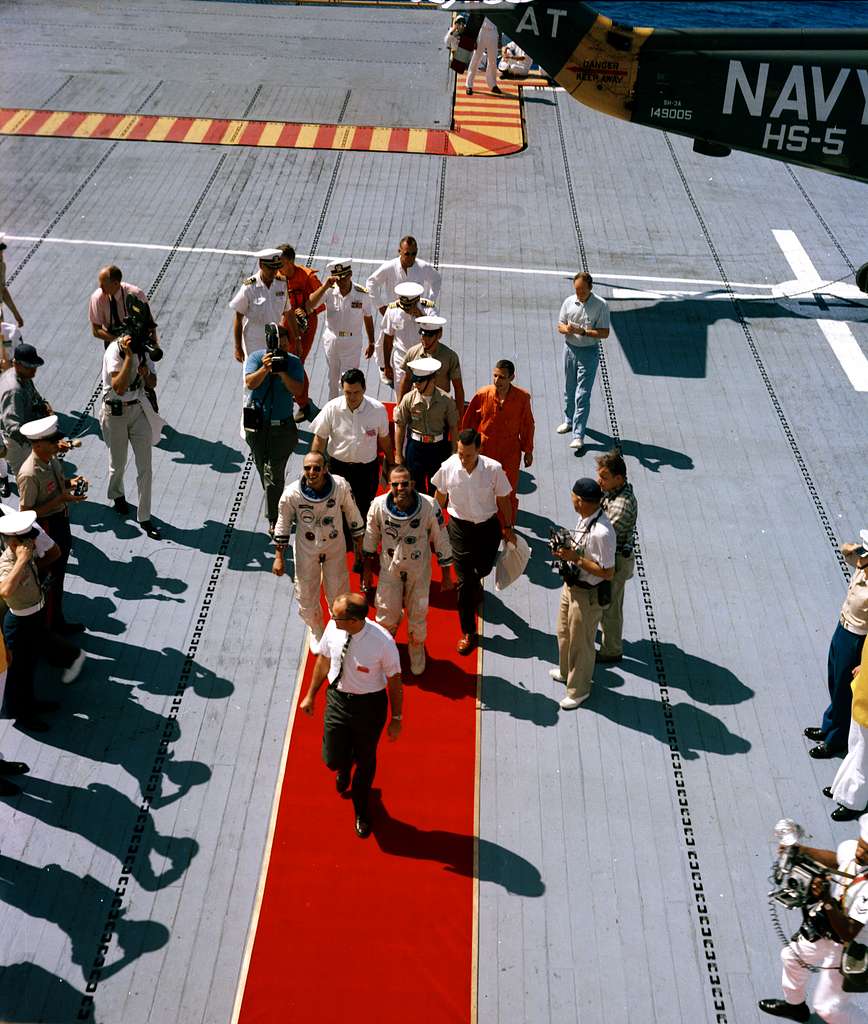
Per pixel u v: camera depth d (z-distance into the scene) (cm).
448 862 552
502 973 500
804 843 570
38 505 625
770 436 932
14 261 1140
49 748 605
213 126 1502
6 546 582
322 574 654
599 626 706
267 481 757
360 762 540
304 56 1802
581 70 993
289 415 732
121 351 718
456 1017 480
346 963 500
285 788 589
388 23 2020
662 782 605
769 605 744
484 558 663
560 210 1324
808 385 1010
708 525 820
